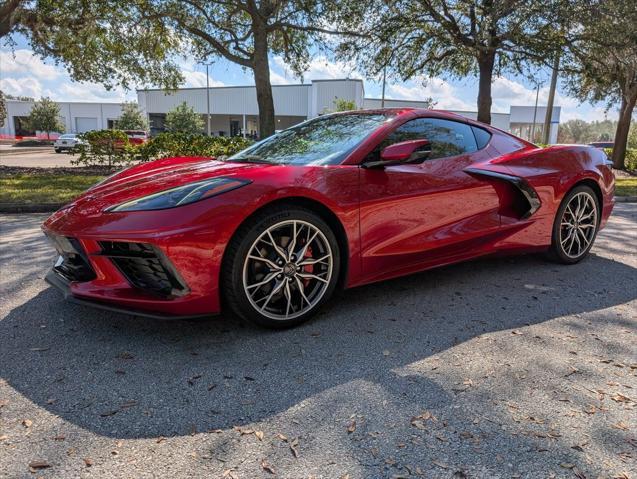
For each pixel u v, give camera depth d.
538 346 2.29
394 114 3.01
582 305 2.87
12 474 1.39
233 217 2.19
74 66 14.76
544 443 1.56
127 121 48.12
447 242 2.97
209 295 2.22
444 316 2.67
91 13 12.43
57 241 2.40
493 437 1.59
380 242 2.68
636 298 3.01
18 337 2.33
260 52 11.95
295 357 2.16
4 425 1.63
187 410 1.73
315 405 1.77
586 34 11.21
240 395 1.84
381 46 13.27
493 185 3.16
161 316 2.19
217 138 12.23
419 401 1.80
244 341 2.32
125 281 2.25
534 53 11.28
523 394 1.86
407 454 1.50
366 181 2.61
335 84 42.44
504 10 10.43
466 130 3.28
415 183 2.79
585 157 3.77
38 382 1.92
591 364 2.12
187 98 47.88
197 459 1.47
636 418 1.71
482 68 12.49
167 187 2.38
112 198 2.42
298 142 3.06
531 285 3.24
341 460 1.47
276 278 2.38
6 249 4.08
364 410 1.74
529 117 53.66
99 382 1.92
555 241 3.62
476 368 2.07
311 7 11.27
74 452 1.50
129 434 1.59
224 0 11.87
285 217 2.33
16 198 6.98
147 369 2.03
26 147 38.25
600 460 1.48
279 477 1.39
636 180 13.03
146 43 13.70
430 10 11.64
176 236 2.09
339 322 2.57
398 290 3.10
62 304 2.76
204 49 13.98
